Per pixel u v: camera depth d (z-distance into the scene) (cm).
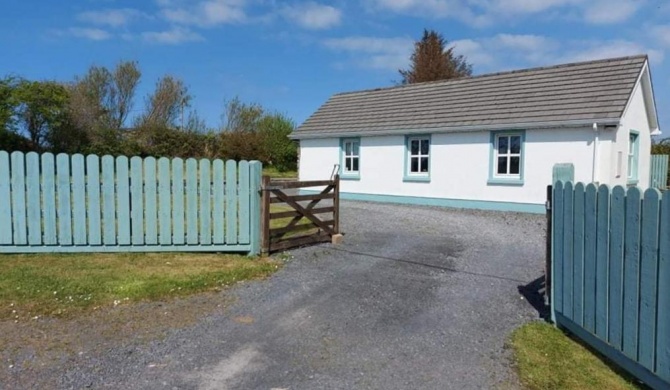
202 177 733
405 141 1617
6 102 2255
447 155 1512
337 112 1927
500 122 1370
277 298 533
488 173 1415
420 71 4228
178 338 416
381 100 1848
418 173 1603
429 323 462
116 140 2859
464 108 1527
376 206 1518
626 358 351
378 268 673
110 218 720
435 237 923
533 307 513
